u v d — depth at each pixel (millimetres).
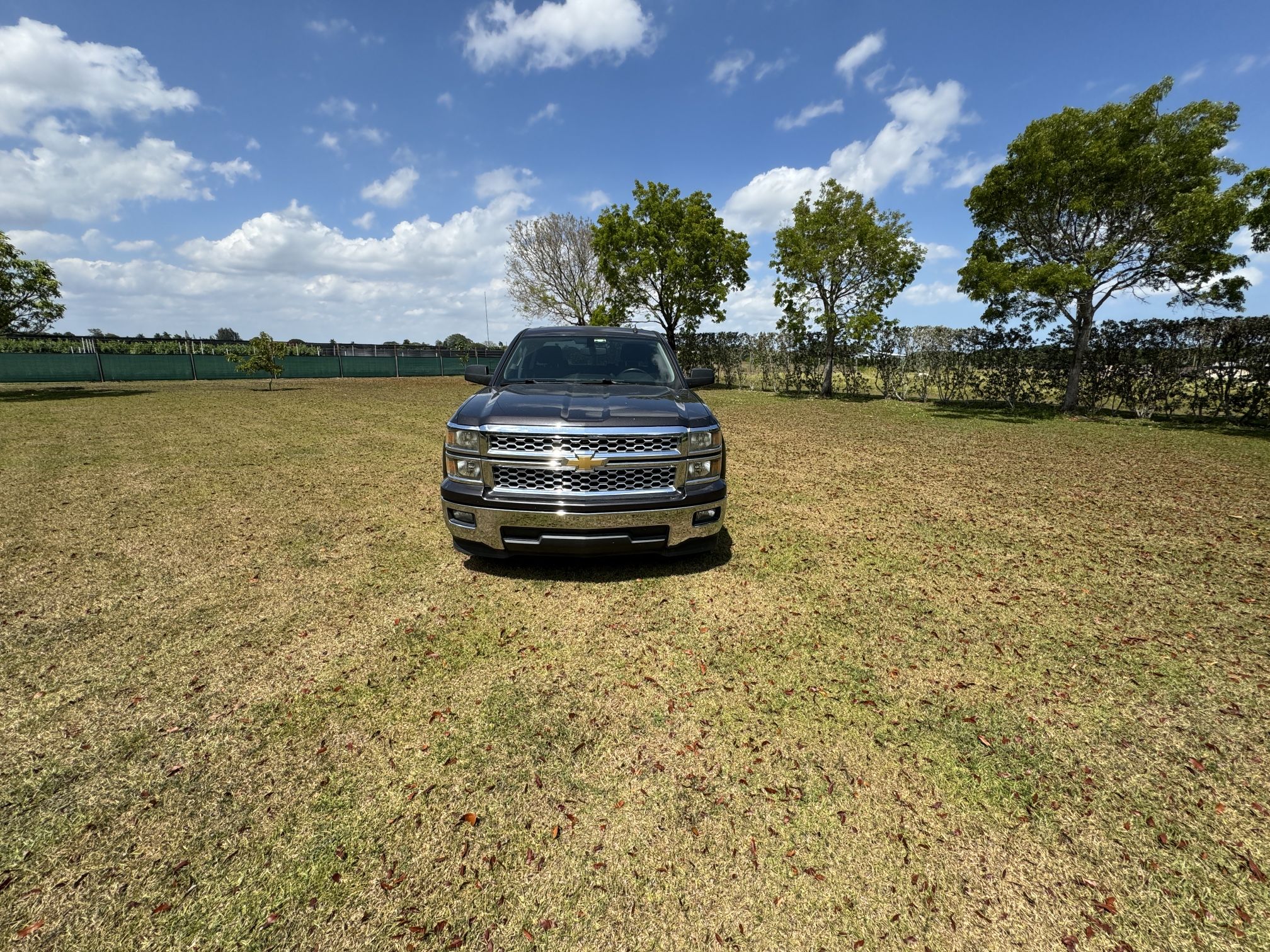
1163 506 5637
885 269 17516
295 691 2570
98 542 4410
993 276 12820
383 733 2303
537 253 34719
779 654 2920
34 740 2229
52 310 15508
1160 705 2518
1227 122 11102
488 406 3701
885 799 1986
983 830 1859
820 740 2281
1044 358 14500
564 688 2619
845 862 1737
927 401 17297
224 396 17547
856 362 18969
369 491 5969
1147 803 1973
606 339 5102
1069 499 5887
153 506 5383
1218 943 1494
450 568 3965
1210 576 3920
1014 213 13141
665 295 24656
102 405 14344
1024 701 2547
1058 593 3652
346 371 30672
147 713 2408
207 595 3523
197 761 2135
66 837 1793
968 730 2352
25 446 8398
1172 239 11508
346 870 1692
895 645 3016
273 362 22797
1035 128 12617
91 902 1580
